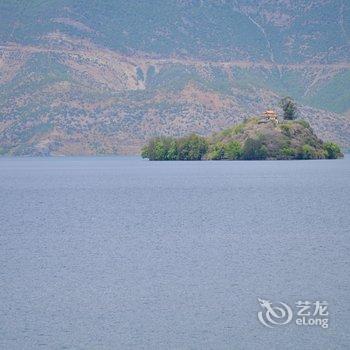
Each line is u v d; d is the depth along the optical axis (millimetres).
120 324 150625
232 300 163500
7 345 141375
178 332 146375
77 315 155750
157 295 167875
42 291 172500
